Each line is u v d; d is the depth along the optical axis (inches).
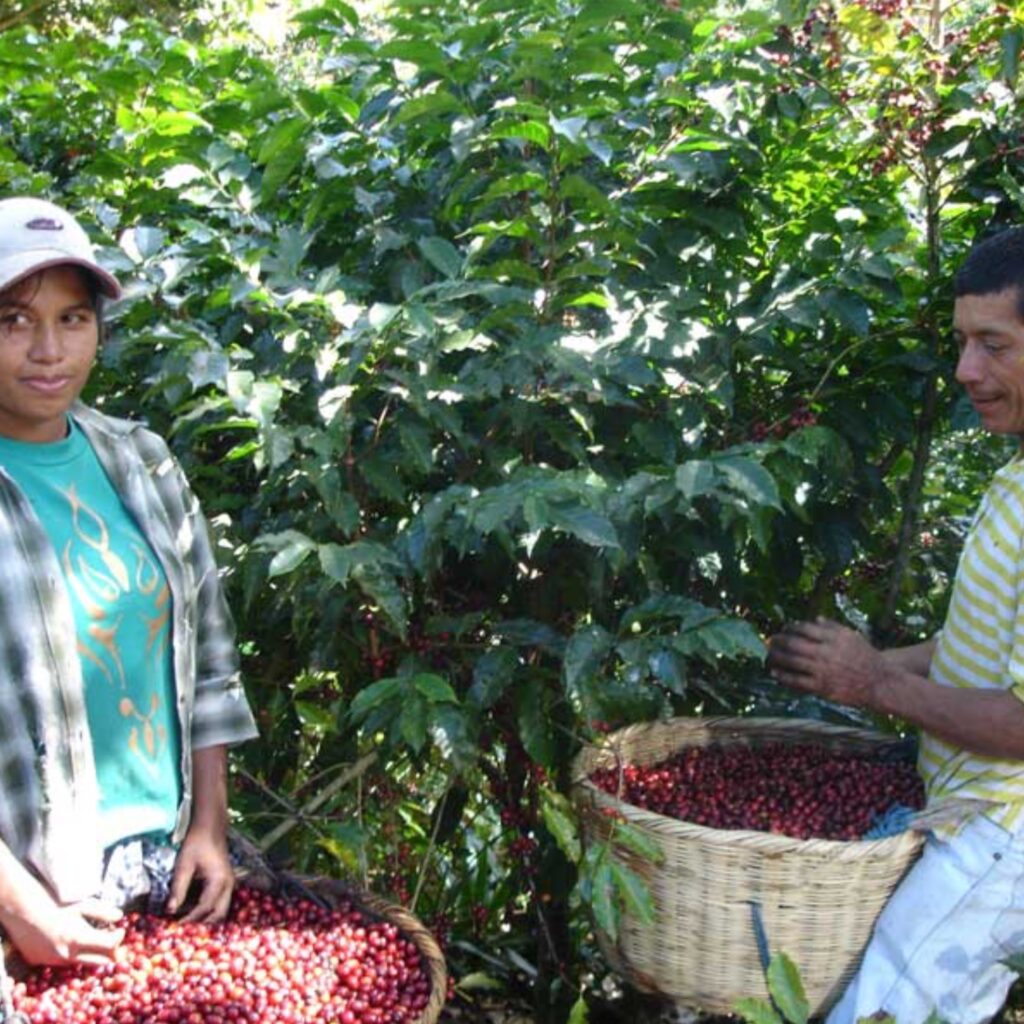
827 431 94.0
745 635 82.6
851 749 99.8
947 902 82.0
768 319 99.7
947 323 107.5
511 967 111.0
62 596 68.8
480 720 92.7
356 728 98.7
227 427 93.4
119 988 67.7
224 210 104.5
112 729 71.9
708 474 81.4
